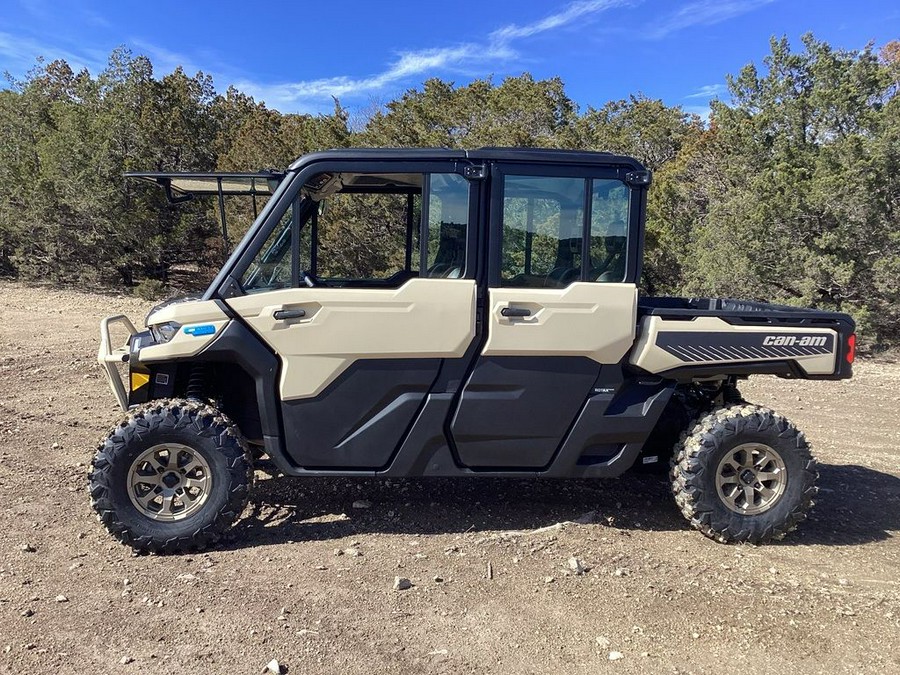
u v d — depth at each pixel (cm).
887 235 1143
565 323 391
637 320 409
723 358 411
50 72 2244
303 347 385
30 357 929
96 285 1827
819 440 634
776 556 395
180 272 1970
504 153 386
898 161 1125
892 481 525
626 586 354
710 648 303
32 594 339
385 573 366
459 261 391
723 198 1412
